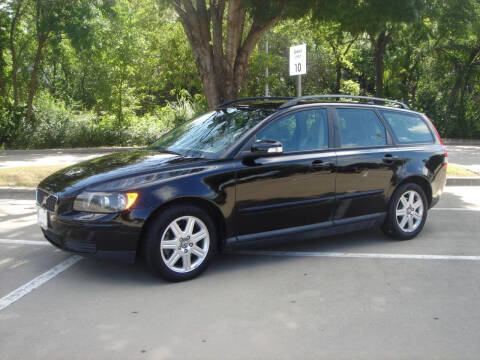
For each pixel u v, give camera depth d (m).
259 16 9.99
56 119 20.30
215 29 10.70
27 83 24.98
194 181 4.51
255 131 4.95
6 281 4.56
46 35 20.41
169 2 10.43
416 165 6.00
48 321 3.70
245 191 4.77
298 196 5.09
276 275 4.76
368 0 9.46
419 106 29.61
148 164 4.68
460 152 19.23
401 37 24.58
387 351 3.26
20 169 10.55
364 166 5.54
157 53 22.61
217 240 4.87
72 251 4.40
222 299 4.15
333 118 5.51
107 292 4.29
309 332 3.53
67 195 4.40
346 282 4.59
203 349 3.28
